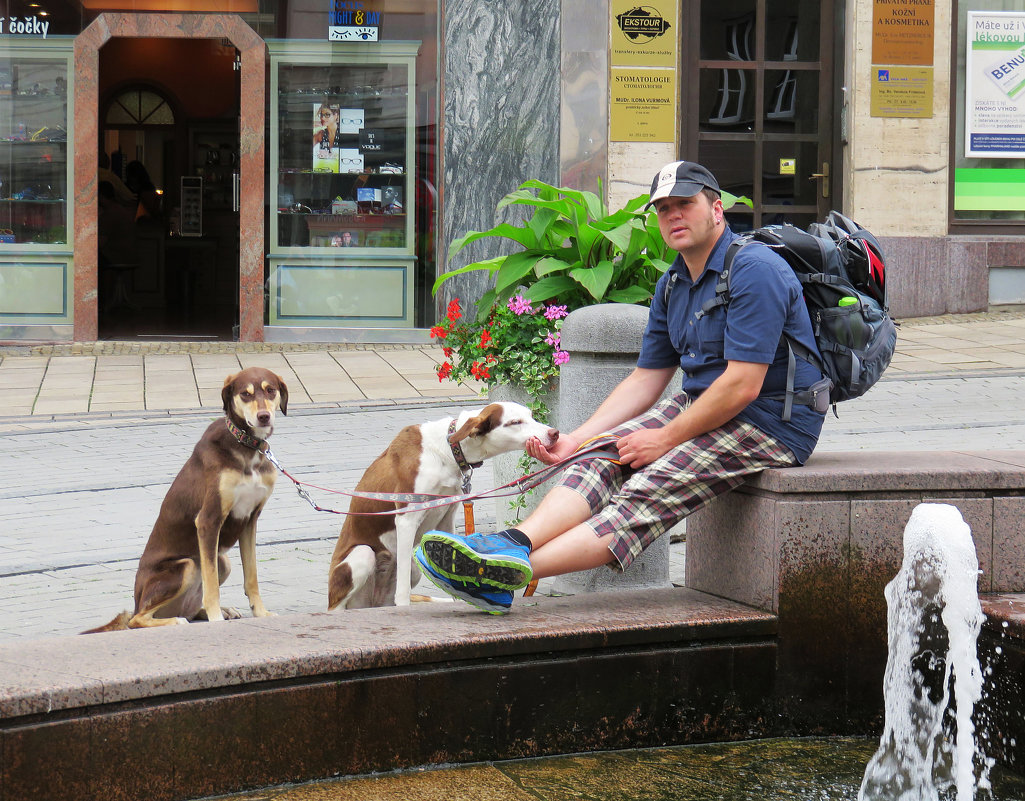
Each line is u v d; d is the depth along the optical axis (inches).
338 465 323.6
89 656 138.2
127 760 130.3
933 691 162.6
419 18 571.5
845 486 162.9
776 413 163.8
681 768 151.7
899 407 392.2
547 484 232.2
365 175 577.3
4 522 271.4
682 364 169.9
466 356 236.1
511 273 243.0
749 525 167.5
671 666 158.7
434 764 147.7
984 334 542.9
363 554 195.3
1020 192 608.4
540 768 149.3
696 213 161.3
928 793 151.3
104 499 292.4
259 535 263.6
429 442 195.3
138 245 735.1
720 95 599.2
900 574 160.1
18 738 124.2
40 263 569.6
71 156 568.4
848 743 163.5
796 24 599.8
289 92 572.7
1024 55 602.5
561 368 221.5
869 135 586.6
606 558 158.6
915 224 592.1
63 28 561.6
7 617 207.6
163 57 739.4
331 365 505.0
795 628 163.6
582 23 565.6
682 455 161.2
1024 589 169.2
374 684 143.5
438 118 575.2
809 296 165.5
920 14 582.9
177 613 199.0
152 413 400.5
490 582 151.7
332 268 578.6
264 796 136.5
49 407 412.5
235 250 730.8
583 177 573.3
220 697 135.0
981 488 167.0
